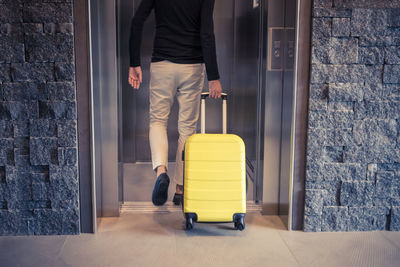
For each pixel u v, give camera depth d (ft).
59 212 7.25
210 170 7.27
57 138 7.02
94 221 7.33
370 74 7.16
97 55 7.43
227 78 11.25
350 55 7.08
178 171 8.78
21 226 7.25
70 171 7.13
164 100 8.46
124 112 11.62
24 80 6.85
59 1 6.67
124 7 10.76
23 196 7.16
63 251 6.66
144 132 11.87
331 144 7.29
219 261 6.34
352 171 7.39
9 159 7.06
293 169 7.39
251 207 8.75
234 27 10.89
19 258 6.40
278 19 7.79
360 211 7.53
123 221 7.97
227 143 7.34
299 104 7.22
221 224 7.86
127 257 6.45
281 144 8.07
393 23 7.04
